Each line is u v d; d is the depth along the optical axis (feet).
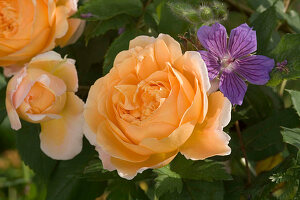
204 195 1.42
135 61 1.32
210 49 1.34
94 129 1.35
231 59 1.36
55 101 1.42
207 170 1.40
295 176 1.38
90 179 1.45
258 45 1.47
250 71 1.36
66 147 1.48
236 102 1.33
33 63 1.41
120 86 1.31
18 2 1.43
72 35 1.53
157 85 1.31
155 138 1.27
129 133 1.30
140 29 1.57
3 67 1.55
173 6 1.38
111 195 1.50
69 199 1.58
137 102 1.31
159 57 1.31
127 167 1.32
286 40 1.42
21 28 1.44
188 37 1.46
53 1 1.43
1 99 1.56
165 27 1.49
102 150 1.35
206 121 1.32
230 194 1.52
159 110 1.27
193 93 1.28
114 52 1.48
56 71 1.43
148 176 1.48
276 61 1.42
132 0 1.52
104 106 1.33
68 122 1.47
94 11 1.48
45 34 1.45
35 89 1.41
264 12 1.49
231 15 1.56
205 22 1.36
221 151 1.29
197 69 1.28
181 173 1.40
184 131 1.27
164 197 1.43
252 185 1.52
